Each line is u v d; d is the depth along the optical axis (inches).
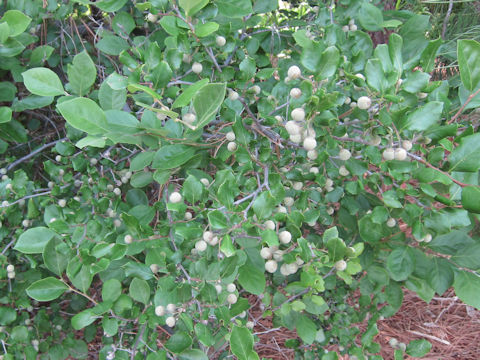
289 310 14.6
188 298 11.8
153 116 12.0
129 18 16.6
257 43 16.7
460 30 26.2
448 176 11.4
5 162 18.2
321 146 12.9
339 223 17.9
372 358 15.3
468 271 14.4
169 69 10.9
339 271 12.5
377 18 16.4
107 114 11.4
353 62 13.9
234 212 10.7
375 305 18.1
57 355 18.7
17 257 16.8
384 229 14.3
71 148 16.3
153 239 13.0
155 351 13.2
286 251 11.3
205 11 12.2
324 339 17.2
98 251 12.1
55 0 17.4
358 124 14.1
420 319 27.0
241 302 12.6
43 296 12.6
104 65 20.3
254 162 13.5
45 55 16.5
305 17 21.9
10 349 15.8
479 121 16.7
